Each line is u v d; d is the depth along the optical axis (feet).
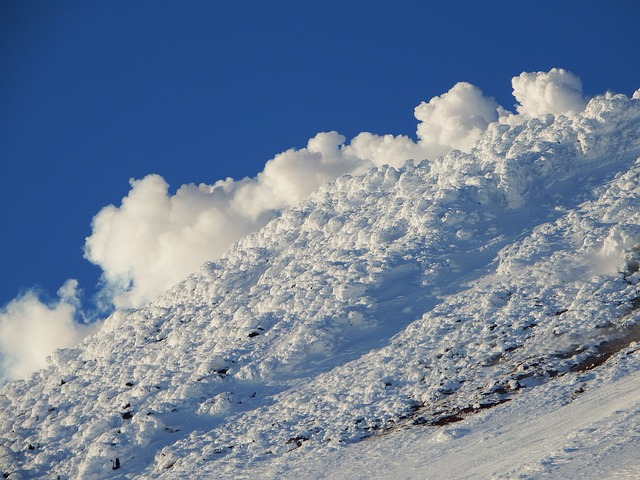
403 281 285.23
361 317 267.59
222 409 243.19
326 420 212.02
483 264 276.41
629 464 95.20
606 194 286.25
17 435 286.25
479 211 310.65
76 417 278.26
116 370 318.86
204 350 298.15
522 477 103.65
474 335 230.89
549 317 225.56
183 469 208.74
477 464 140.15
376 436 193.67
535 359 205.36
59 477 240.73
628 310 212.84
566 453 108.99
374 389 219.61
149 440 239.50
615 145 314.14
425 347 234.58
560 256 254.68
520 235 286.46
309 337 263.29
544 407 170.30
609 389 164.96
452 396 202.90
